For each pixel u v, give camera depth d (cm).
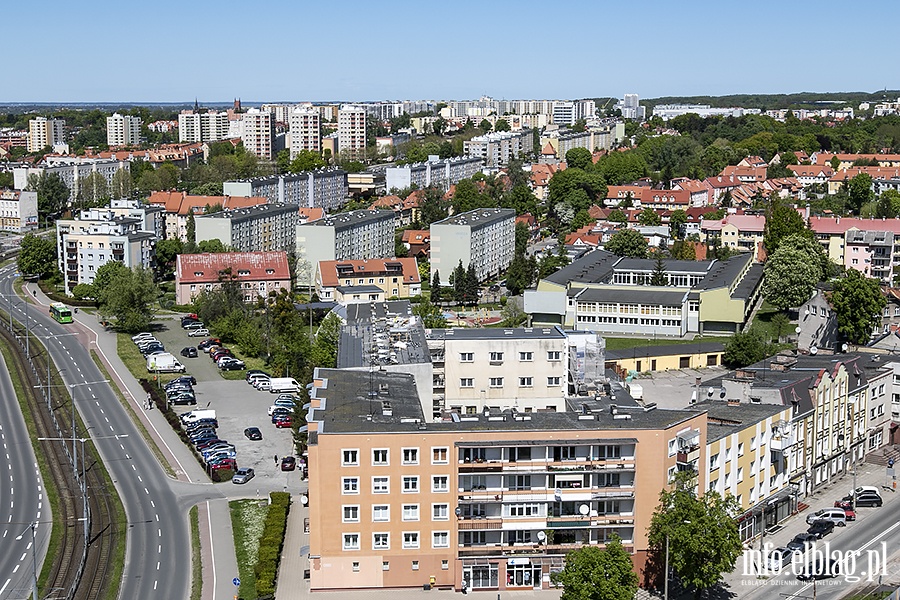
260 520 15400
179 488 16825
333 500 12888
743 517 14688
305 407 16912
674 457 13425
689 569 12656
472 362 17438
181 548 14475
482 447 12925
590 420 13575
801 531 15212
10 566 13875
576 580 12106
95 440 19250
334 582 13038
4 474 17512
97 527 15212
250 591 13050
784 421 15625
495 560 13125
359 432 12794
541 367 17538
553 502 13225
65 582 13388
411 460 12912
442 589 13175
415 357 16550
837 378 17325
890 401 19138
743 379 16612
